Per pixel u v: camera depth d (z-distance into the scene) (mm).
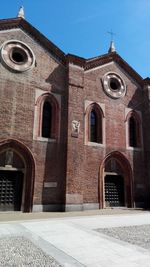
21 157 15977
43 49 18547
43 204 15742
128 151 20391
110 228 10023
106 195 18906
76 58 19031
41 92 17484
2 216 13398
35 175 15828
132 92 22344
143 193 20281
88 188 17547
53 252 6434
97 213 15469
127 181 19953
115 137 19969
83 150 17516
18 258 5930
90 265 5449
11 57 17016
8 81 16359
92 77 20219
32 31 18391
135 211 17344
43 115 17578
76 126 17578
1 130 15312
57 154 16984
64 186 16250
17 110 16172
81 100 18438
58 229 9578
